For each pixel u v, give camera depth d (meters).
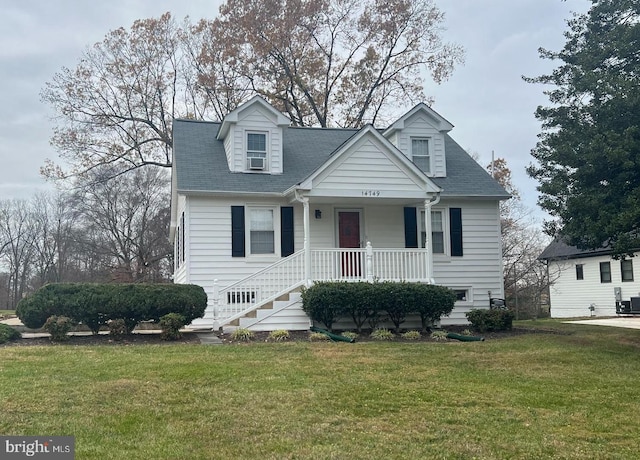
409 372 9.83
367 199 16.75
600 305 30.59
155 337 13.35
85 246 39.44
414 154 19.19
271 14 31.20
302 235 17.48
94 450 5.89
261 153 18.02
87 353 10.88
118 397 7.77
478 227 18.72
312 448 6.08
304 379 9.08
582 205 12.17
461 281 18.38
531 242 36.97
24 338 13.09
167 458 5.73
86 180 31.64
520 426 7.01
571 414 7.53
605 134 11.93
